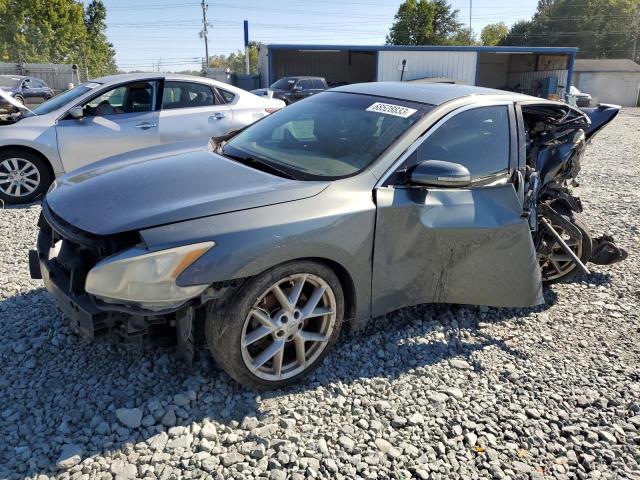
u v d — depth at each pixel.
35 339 3.29
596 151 13.55
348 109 3.76
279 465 2.42
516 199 3.55
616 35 74.69
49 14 51.94
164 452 2.47
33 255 3.26
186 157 3.55
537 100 4.17
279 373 2.91
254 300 2.70
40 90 26.08
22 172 6.53
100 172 3.37
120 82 6.93
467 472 2.49
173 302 2.53
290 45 31.23
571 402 3.03
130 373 3.00
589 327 3.90
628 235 5.96
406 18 65.50
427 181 3.05
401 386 3.07
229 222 2.63
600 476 2.52
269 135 3.81
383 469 2.46
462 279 3.48
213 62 101.75
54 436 2.53
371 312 3.20
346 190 3.01
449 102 3.57
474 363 3.35
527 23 78.31
